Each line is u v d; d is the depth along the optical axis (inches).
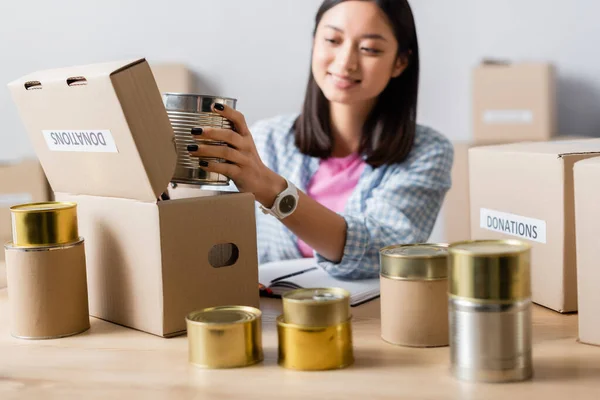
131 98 36.5
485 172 48.7
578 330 37.6
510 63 135.3
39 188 97.5
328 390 30.6
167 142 38.3
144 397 30.4
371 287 50.7
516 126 124.0
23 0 132.6
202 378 32.4
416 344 36.3
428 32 136.3
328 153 75.6
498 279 30.5
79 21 133.6
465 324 31.1
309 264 60.9
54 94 39.8
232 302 41.4
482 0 135.0
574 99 134.9
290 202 50.9
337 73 67.9
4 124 133.5
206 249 40.0
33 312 39.0
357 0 67.0
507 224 46.8
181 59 135.8
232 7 134.6
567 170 41.5
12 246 39.2
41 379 32.9
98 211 41.8
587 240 36.1
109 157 39.0
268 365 34.1
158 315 39.0
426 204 71.6
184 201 39.0
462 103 137.1
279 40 135.2
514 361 30.9
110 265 41.7
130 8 134.2
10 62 134.0
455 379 31.5
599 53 133.1
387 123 72.1
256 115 137.3
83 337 39.5
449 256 31.6
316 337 32.9
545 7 133.7
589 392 29.7
